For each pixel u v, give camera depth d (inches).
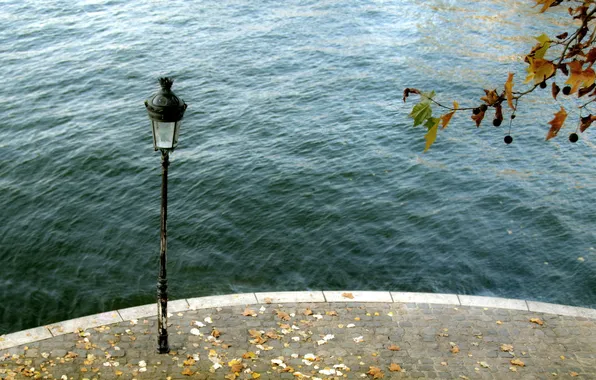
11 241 714.2
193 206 794.8
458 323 514.0
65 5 1642.5
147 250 707.4
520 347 488.4
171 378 442.0
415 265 694.5
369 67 1284.4
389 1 1726.1
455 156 938.7
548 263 700.0
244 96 1139.9
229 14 1600.6
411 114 219.5
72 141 951.0
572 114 1085.1
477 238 741.9
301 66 1286.9
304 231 750.5
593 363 473.1
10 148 929.5
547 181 871.1
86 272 669.3
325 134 995.3
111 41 1400.1
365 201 812.6
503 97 234.8
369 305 533.0
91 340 477.7
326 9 1654.8
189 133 994.1
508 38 1444.4
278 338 488.4
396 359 469.7
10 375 434.9
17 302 621.0
